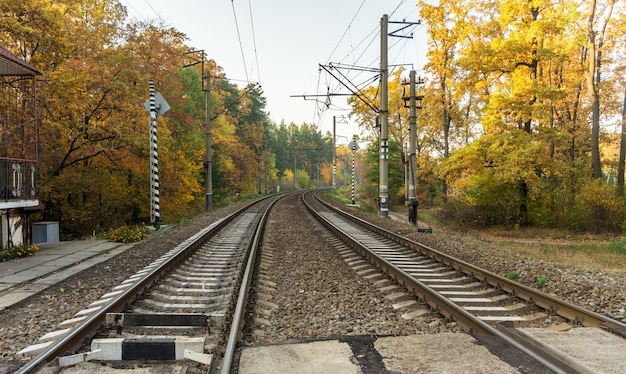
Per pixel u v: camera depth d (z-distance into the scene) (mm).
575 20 20609
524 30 22141
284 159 110375
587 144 32375
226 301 7039
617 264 12078
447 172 25734
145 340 4594
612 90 29000
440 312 6398
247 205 35750
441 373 4176
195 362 4516
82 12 21516
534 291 6820
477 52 22969
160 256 11758
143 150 23375
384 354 4723
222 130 48344
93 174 22438
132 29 27391
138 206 28594
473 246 13234
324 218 22312
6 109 15430
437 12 30516
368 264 10328
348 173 163250
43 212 21609
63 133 19562
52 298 7402
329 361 4547
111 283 8508
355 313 6602
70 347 4691
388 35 23828
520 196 25672
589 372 3996
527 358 4477
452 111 32781
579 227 23719
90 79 19797
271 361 4539
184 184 32500
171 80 31078
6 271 9469
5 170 12023
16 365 4520
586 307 6809
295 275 9359
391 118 41031
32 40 16250
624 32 24375
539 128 23016
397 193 43469
